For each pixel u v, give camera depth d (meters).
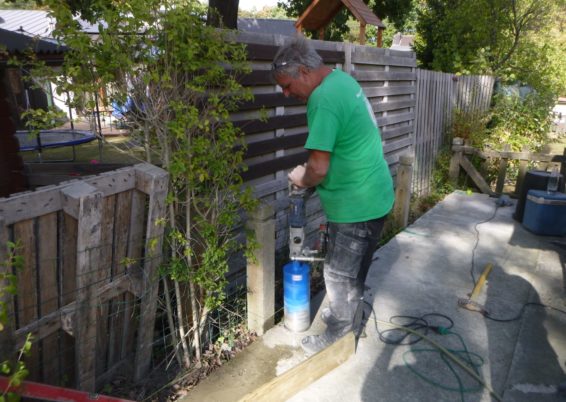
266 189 3.57
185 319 2.68
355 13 6.80
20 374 1.49
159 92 2.18
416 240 4.58
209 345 2.79
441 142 7.60
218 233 2.66
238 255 3.34
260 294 2.80
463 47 11.08
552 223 4.63
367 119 2.15
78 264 1.90
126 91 2.13
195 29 2.19
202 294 2.69
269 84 3.35
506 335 2.89
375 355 2.67
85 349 2.07
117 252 2.20
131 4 1.92
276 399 2.22
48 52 4.67
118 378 2.47
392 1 12.45
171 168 2.15
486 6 10.12
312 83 2.11
